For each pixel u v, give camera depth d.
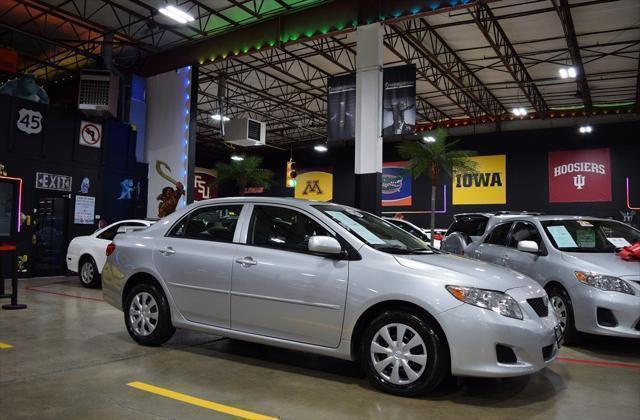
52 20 15.73
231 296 4.40
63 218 13.20
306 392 3.72
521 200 26.58
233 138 18.77
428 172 20.41
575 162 25.47
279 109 27.34
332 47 18.56
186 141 16.00
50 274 12.77
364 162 12.09
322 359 4.68
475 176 27.72
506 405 3.51
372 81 12.15
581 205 25.20
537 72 20.48
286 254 4.22
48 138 12.75
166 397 3.54
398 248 4.18
